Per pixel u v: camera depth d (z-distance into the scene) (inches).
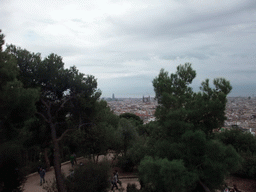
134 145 686.5
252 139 662.5
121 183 576.1
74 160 825.5
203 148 294.7
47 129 534.3
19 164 417.7
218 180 285.1
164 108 344.8
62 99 545.0
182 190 255.4
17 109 311.4
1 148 389.1
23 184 434.6
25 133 582.6
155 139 394.6
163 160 266.7
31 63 461.7
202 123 333.1
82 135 608.1
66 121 563.8
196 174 272.4
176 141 322.3
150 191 386.6
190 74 357.1
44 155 839.1
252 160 568.1
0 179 391.5
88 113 568.7
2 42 330.6
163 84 350.3
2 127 323.3
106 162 512.7
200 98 332.2
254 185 530.3
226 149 289.1
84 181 426.9
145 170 271.9
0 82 290.5
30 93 327.9
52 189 501.7
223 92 318.0
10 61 311.6
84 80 550.6
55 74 493.7
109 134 733.3
